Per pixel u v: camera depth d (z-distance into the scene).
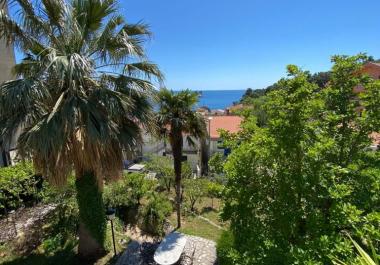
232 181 4.85
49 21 6.11
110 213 7.78
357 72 4.73
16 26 5.78
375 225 3.54
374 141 4.91
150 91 6.73
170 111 10.55
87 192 7.07
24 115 5.77
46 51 6.12
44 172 6.28
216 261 8.59
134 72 6.86
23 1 5.63
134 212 11.49
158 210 11.41
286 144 4.09
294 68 4.39
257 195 4.70
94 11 6.11
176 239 8.91
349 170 4.09
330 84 4.91
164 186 15.38
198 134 11.33
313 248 3.56
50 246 7.86
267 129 4.46
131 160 6.87
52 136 5.45
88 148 6.02
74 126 5.60
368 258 2.49
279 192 4.42
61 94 5.99
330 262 3.43
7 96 5.27
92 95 6.20
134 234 10.30
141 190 12.03
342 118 4.52
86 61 5.57
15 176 9.45
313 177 4.07
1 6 5.55
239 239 4.76
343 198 4.06
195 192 13.59
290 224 4.23
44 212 9.47
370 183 4.04
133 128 6.81
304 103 4.09
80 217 7.32
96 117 5.91
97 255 7.69
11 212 9.45
